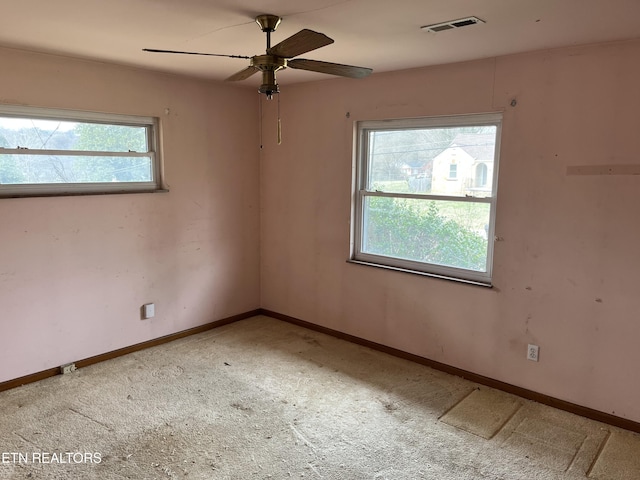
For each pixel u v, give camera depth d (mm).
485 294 3369
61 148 3408
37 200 3256
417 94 3539
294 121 4387
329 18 2326
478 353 3455
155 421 2875
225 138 4398
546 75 2943
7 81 3047
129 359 3789
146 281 3963
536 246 3102
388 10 2189
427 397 3236
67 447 2596
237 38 2721
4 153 3125
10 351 3232
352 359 3865
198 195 4250
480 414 3020
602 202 2818
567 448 2662
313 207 4367
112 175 3709
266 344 4168
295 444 2660
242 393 3250
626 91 2680
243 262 4758
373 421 2914
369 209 4074
